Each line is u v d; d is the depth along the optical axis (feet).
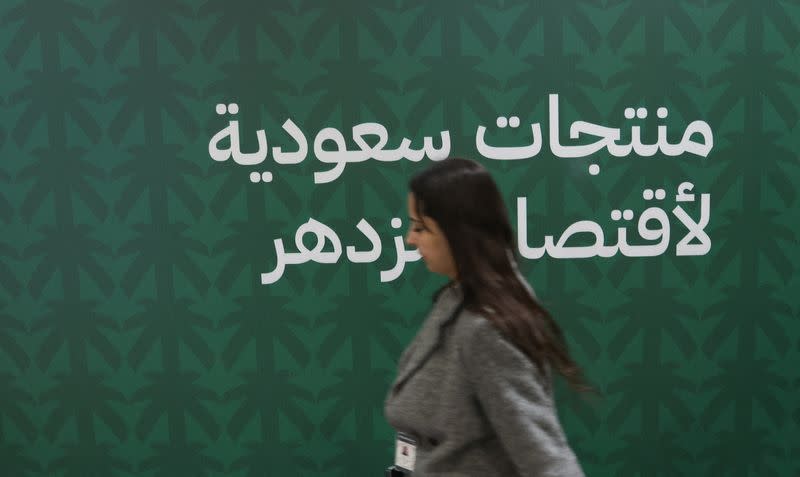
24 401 8.42
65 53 7.79
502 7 7.79
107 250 8.14
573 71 7.91
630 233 8.22
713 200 8.18
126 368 8.36
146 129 7.93
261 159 8.00
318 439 8.54
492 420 4.00
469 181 4.13
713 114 8.02
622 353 8.45
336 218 8.13
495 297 4.04
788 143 8.09
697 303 8.37
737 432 8.63
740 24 7.88
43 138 7.93
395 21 7.80
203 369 8.38
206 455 8.55
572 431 8.57
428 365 4.37
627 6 7.81
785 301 8.38
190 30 7.77
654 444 8.63
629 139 8.05
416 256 8.19
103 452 8.55
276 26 7.79
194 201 8.06
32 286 8.20
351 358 8.39
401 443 4.75
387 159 8.03
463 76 7.90
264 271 8.20
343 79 7.89
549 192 8.12
